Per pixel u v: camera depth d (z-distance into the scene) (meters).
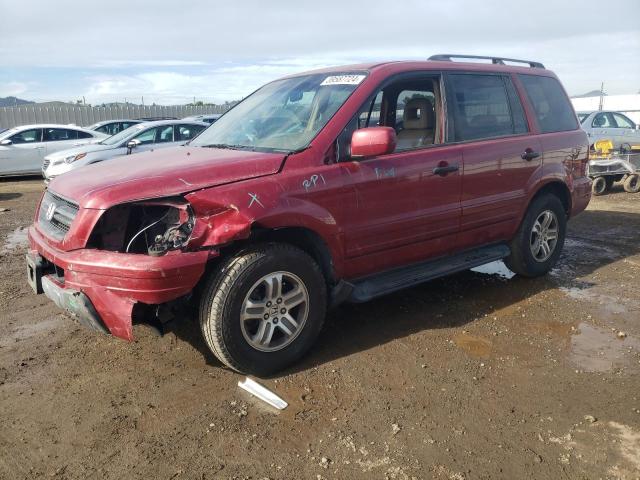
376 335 4.10
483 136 4.64
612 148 12.02
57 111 26.23
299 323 3.56
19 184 14.10
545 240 5.40
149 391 3.33
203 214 3.12
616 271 5.74
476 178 4.48
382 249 3.95
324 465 2.64
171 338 4.04
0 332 4.21
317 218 3.49
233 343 3.26
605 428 2.94
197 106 31.92
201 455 2.72
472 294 5.00
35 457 2.72
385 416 3.04
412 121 4.39
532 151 4.97
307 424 2.97
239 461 2.68
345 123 3.72
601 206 9.95
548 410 3.11
